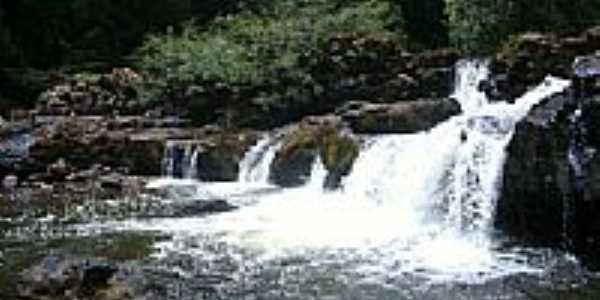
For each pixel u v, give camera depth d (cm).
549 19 2870
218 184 2472
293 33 3052
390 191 2122
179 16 4197
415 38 3591
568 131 1694
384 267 1592
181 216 2039
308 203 2156
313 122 2491
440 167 2000
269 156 2461
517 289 1454
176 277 1527
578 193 1642
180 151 2591
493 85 2514
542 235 1750
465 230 1898
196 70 3075
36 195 2361
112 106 3142
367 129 2391
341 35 3012
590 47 2386
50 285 1418
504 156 1833
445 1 3228
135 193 2345
